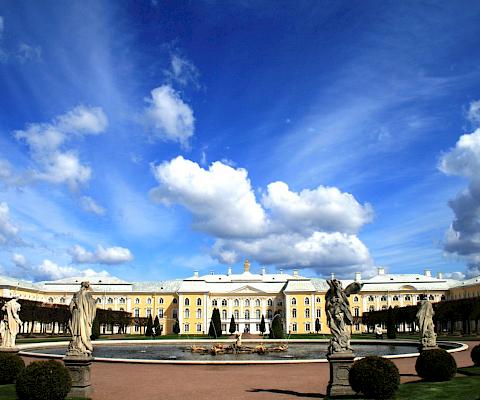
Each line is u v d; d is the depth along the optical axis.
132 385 24.33
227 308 136.12
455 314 83.88
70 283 134.50
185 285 134.00
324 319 130.00
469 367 26.95
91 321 21.61
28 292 119.69
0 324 33.75
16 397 19.31
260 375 27.81
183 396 21.08
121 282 139.62
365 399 18.94
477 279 120.19
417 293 130.88
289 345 59.78
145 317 129.88
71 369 20.75
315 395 21.05
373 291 132.50
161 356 42.84
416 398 18.80
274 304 136.00
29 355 39.22
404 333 93.56
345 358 20.33
